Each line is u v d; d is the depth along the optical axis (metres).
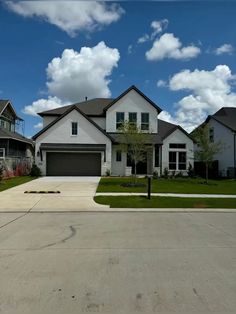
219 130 36.44
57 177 29.41
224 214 12.55
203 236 8.62
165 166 32.38
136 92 33.25
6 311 4.20
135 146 23.98
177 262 6.30
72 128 31.31
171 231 9.27
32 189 19.45
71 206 13.88
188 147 32.81
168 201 15.19
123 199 15.54
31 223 10.38
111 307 4.33
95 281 5.26
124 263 6.23
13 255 6.73
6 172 27.00
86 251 7.07
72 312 4.19
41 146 30.67
